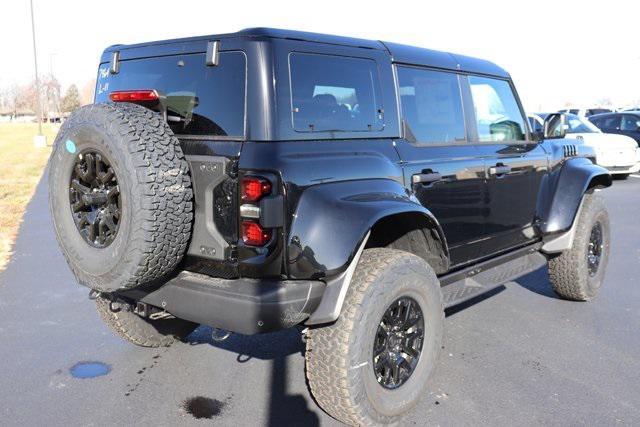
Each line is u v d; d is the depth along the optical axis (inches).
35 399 147.6
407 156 146.8
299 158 119.4
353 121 136.6
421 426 134.3
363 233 119.6
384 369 132.6
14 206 462.3
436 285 139.3
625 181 606.5
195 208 121.6
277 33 124.0
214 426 135.4
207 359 171.6
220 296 117.6
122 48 150.6
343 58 136.4
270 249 115.0
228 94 123.4
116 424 136.2
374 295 123.9
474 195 167.9
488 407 142.9
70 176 127.0
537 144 203.3
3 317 208.1
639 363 168.1
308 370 125.7
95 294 144.6
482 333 189.8
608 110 1096.2
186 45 133.6
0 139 1614.2
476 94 178.9
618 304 219.6
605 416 138.7
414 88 155.6
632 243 322.0
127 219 114.6
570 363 167.8
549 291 234.7
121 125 115.2
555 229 203.6
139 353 176.1
